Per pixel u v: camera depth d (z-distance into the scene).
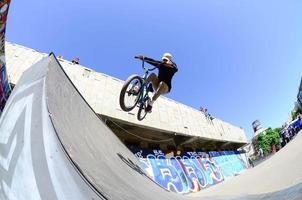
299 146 9.73
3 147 2.75
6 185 2.16
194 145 20.95
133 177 4.27
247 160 26.47
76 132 3.45
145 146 16.53
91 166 2.42
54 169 1.91
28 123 2.70
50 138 2.21
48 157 2.03
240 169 23.58
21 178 2.06
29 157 2.18
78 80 12.84
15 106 3.52
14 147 2.53
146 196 3.19
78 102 5.61
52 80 4.12
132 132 15.34
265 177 8.16
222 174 20.17
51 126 2.38
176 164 16.16
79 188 1.73
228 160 22.89
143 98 5.68
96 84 13.57
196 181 16.48
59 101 3.75
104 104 13.14
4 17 6.22
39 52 12.58
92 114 6.59
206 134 20.22
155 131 15.94
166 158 15.80
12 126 2.98
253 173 10.41
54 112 2.96
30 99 3.32
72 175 1.80
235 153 25.34
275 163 9.73
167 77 5.30
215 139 21.09
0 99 6.25
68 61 13.24
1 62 6.58
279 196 3.82
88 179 1.89
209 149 23.12
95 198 1.74
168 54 5.41
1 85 6.42
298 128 25.36
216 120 23.67
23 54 11.80
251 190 7.34
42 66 4.50
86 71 13.62
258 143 39.03
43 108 2.83
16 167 2.22
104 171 2.76
